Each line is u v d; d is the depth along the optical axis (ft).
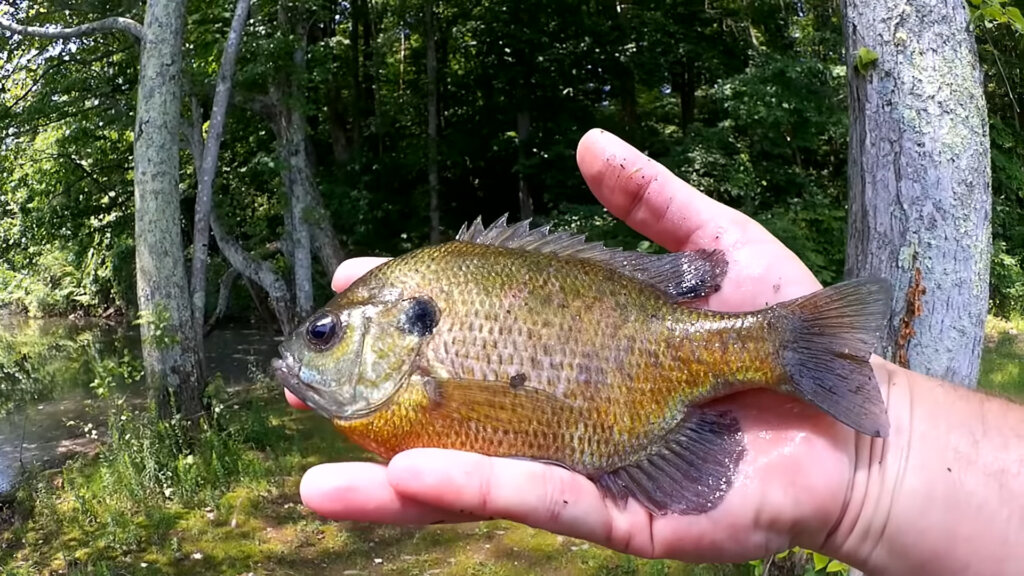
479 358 0.79
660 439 0.80
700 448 0.80
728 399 0.84
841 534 0.80
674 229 1.01
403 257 0.86
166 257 3.56
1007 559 0.74
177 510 2.96
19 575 2.46
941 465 0.78
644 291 0.82
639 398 0.79
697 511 0.78
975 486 0.76
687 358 0.79
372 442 0.82
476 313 0.80
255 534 2.73
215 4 5.07
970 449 0.79
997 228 6.63
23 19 4.73
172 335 3.52
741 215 0.99
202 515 2.91
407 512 0.74
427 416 0.80
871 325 0.74
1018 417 0.81
